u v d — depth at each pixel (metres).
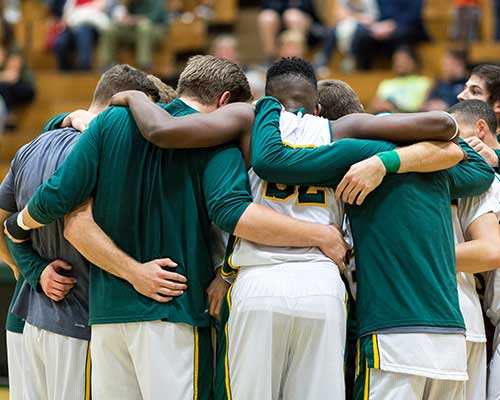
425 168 5.50
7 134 17.38
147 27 18.45
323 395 5.34
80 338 5.92
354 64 17.95
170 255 5.59
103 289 5.60
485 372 6.08
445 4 18.58
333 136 5.64
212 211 5.48
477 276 6.44
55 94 18.41
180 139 5.39
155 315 5.47
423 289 5.42
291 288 5.37
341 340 5.41
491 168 5.98
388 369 5.36
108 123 5.68
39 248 6.09
